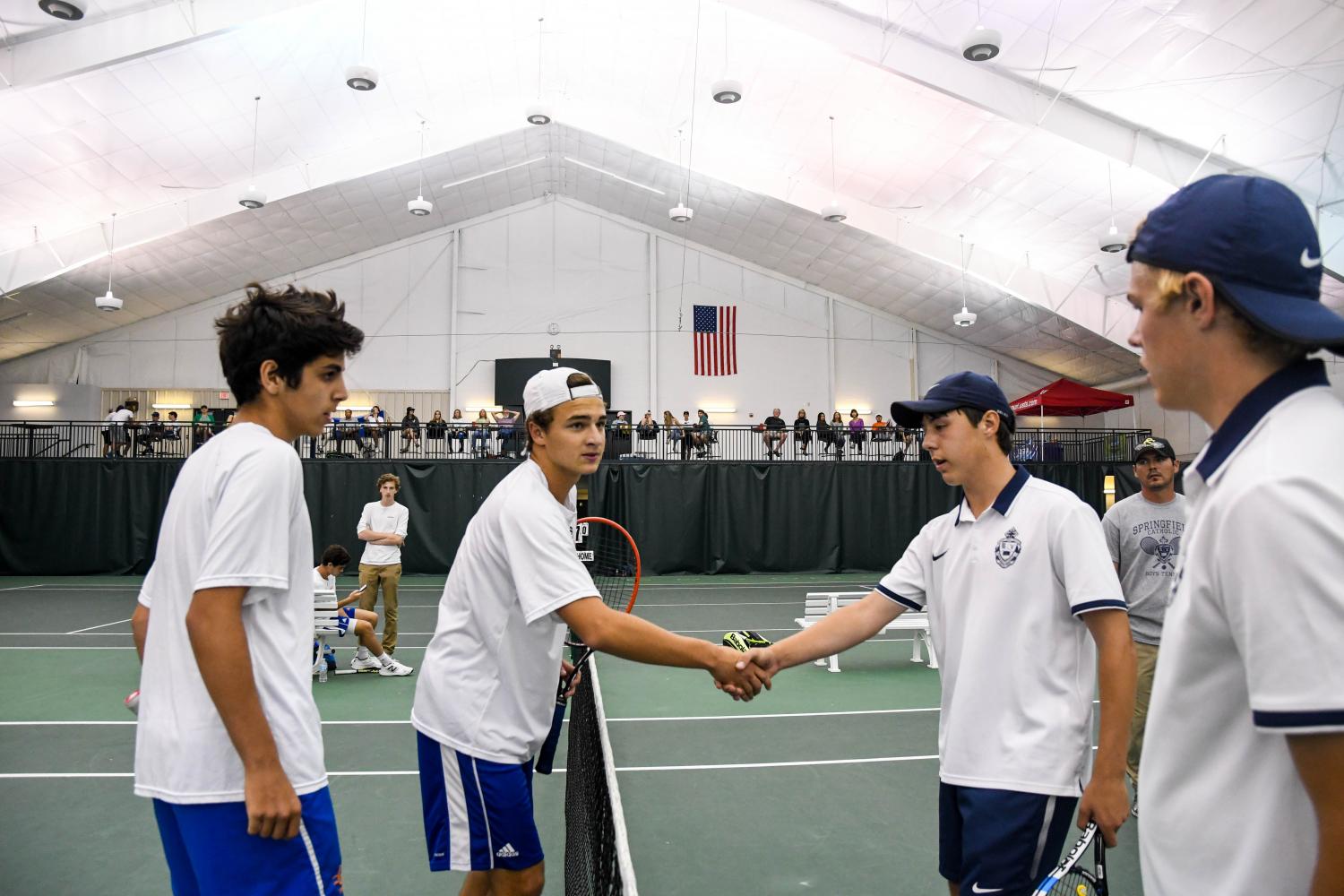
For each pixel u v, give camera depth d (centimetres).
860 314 2686
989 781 208
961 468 231
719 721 665
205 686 169
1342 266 1261
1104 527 434
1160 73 1180
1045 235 1761
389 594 863
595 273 2648
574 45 1706
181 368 2509
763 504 2091
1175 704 110
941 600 238
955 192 1728
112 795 480
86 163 1598
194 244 2089
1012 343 2506
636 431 2309
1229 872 102
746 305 2672
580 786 291
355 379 2558
